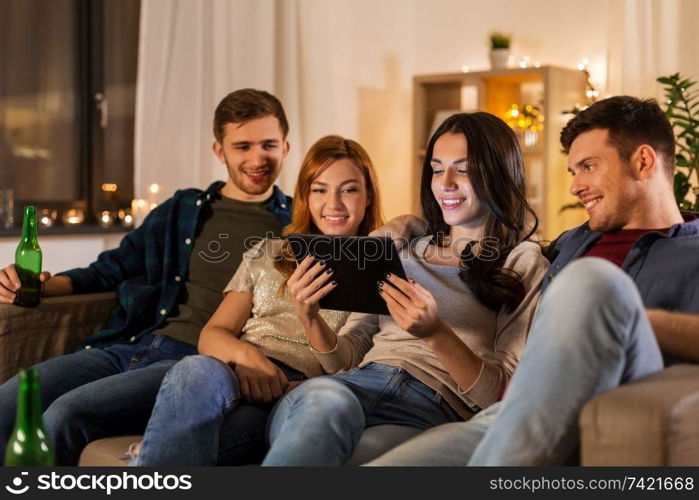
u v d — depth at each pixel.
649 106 1.87
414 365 1.86
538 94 4.46
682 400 1.30
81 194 4.02
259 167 2.61
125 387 2.04
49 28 3.89
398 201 4.92
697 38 3.77
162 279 2.54
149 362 2.36
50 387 2.18
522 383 1.39
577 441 1.38
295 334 2.15
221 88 3.91
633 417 1.29
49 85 3.90
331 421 1.57
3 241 3.57
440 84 4.64
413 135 4.59
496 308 1.88
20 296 2.34
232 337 2.10
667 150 1.87
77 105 4.00
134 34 4.12
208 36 3.92
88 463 1.91
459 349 1.77
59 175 3.95
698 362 1.58
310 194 2.22
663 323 1.58
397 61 4.86
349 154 2.22
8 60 3.77
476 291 1.86
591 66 4.32
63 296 2.49
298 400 1.68
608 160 1.85
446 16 4.80
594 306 1.36
